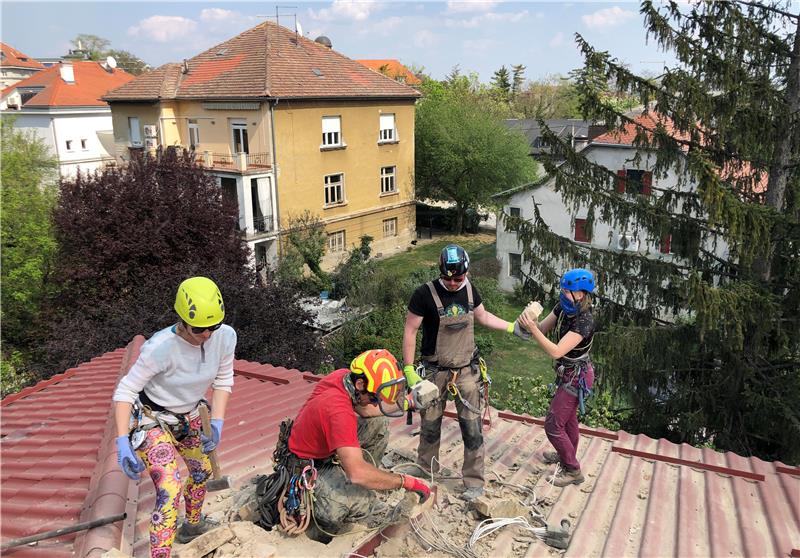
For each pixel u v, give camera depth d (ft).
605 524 13.42
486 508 12.80
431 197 125.80
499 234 85.51
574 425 15.52
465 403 13.67
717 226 33.42
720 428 37.76
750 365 35.65
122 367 24.47
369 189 103.65
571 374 14.55
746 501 14.56
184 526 11.40
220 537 10.32
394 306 70.69
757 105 33.17
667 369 37.19
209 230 62.08
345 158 96.84
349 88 94.63
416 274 79.25
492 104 134.00
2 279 70.69
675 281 36.73
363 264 85.61
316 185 92.63
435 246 116.47
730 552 12.25
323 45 104.27
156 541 9.59
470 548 11.82
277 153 84.94
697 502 14.48
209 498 13.25
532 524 13.12
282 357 52.19
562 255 40.75
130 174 61.93
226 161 89.15
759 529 13.28
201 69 93.20
